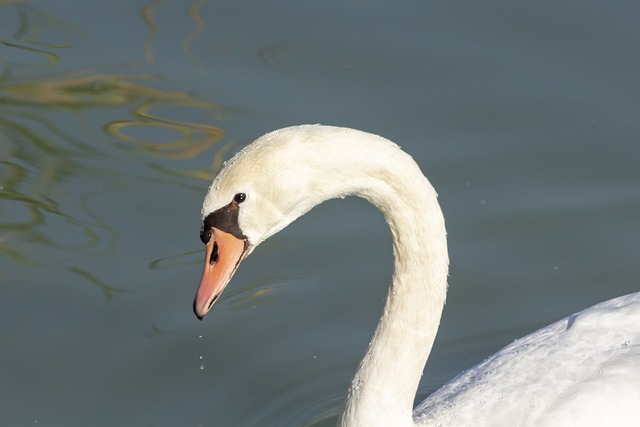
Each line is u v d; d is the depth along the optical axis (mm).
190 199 12828
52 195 12828
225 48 14633
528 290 12297
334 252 12516
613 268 12422
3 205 12688
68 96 14023
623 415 8734
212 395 11078
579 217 12812
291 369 11477
